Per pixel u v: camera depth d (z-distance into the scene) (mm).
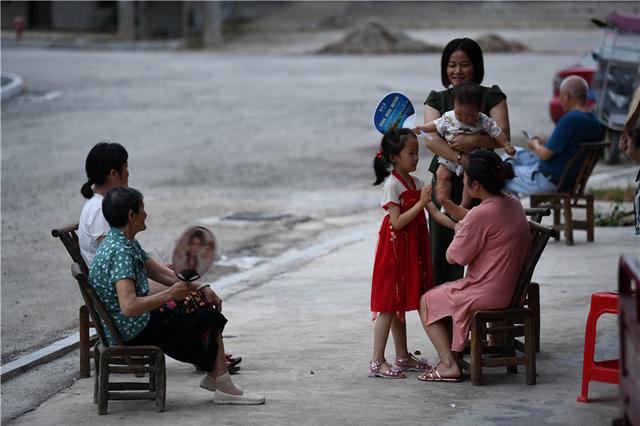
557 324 16078
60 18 103688
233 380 13875
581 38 88250
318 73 63812
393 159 13344
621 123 33250
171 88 56344
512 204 12992
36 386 14547
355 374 14000
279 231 26500
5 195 30969
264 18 106438
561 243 22453
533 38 88625
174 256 12086
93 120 45438
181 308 12703
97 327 12625
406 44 81750
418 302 13492
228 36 96125
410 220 13141
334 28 99875
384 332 13711
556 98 37531
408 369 14070
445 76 14648
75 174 34219
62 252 24281
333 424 11875
